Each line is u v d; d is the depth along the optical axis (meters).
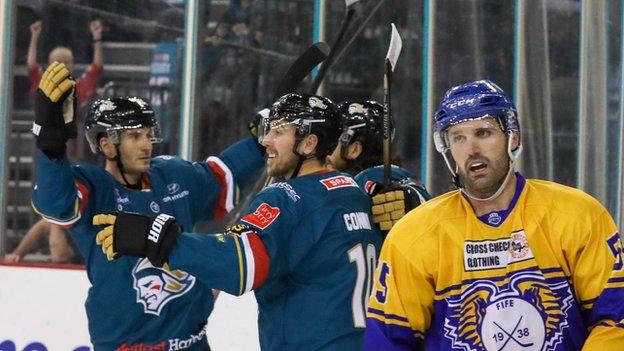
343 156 9.83
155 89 16.94
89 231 9.84
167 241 7.60
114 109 9.81
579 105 16.38
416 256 6.57
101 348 10.05
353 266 8.18
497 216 6.46
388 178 8.92
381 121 9.95
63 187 9.29
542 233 6.38
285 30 16.86
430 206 6.69
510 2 16.50
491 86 6.46
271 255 7.78
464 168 6.38
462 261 6.46
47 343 13.62
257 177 16.11
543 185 6.56
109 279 9.82
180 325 9.98
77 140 16.92
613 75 16.22
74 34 16.92
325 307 8.08
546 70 16.44
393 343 6.67
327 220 8.10
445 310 6.55
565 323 6.36
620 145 16.17
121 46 16.94
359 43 16.77
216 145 16.91
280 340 8.23
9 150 16.61
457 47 16.62
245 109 16.91
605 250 6.35
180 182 10.38
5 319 13.73
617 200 16.08
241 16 16.81
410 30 16.72
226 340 13.21
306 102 8.30
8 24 16.72
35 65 16.91
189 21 16.81
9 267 13.77
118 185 9.99
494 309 6.39
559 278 6.37
